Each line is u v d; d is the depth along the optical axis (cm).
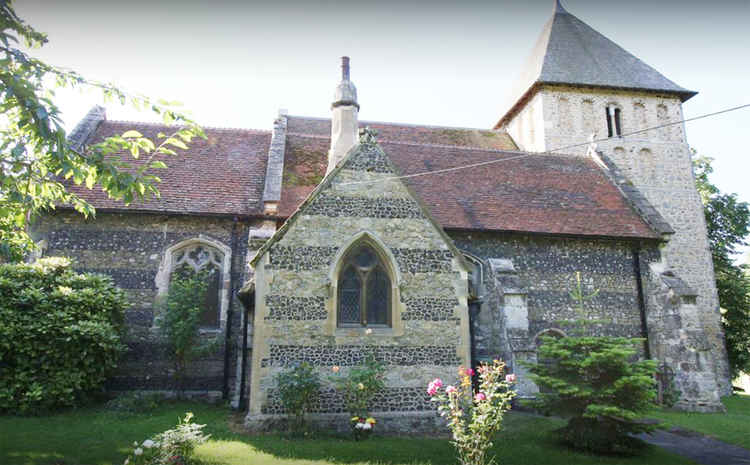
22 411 1136
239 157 1886
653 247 1859
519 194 1898
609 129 2773
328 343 1173
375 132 1329
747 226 3025
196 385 1491
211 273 1602
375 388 1109
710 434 1304
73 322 1241
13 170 776
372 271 1248
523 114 2905
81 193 1564
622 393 1038
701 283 2556
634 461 1027
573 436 1098
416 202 1287
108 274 1525
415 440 1087
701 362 1647
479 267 1708
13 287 1217
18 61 720
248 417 1113
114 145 788
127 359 1481
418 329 1214
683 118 2820
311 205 1238
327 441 1045
